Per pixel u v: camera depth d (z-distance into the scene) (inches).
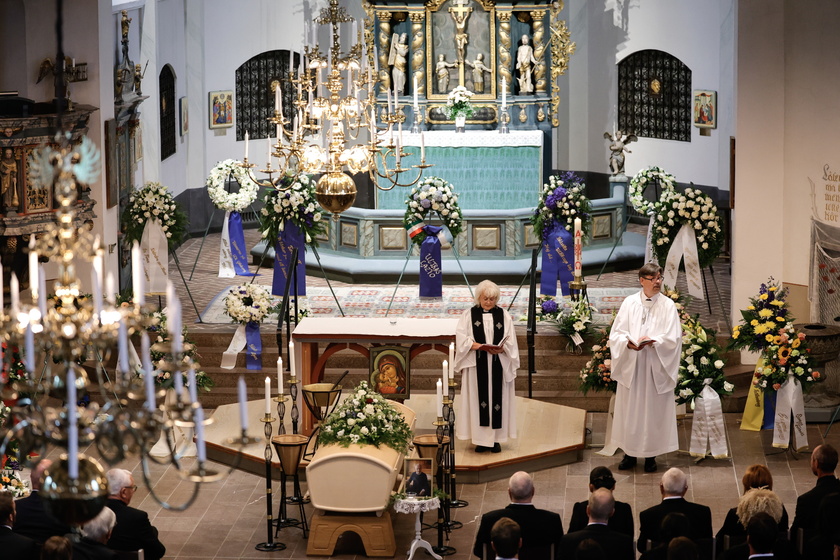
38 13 660.7
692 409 577.9
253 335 649.6
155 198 720.3
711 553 366.3
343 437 471.8
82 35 667.4
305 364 550.9
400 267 810.2
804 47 644.7
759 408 599.8
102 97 674.8
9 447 450.0
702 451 561.6
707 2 898.1
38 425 265.7
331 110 541.3
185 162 946.1
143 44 831.1
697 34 908.0
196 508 517.3
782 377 563.2
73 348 270.7
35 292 275.1
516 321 694.5
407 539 483.2
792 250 663.1
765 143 658.2
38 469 396.2
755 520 335.9
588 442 590.2
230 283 813.2
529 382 624.1
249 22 962.1
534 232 740.7
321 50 972.6
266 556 470.6
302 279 738.2
